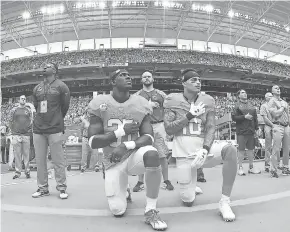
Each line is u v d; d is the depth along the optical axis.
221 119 9.84
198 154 2.28
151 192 2.06
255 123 5.42
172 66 27.00
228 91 30.27
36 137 3.32
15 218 2.24
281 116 4.68
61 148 3.32
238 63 29.58
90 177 5.14
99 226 2.00
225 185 2.26
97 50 28.00
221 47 30.53
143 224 2.05
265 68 30.25
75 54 28.12
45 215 2.34
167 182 3.65
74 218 2.23
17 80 29.34
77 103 26.72
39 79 28.72
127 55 27.86
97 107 2.27
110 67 26.08
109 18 25.62
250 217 2.17
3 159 9.70
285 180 4.30
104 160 2.31
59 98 3.38
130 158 2.23
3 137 9.40
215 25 27.58
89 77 27.75
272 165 4.73
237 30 29.61
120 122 2.28
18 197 3.21
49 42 29.53
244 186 3.74
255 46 31.97
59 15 25.58
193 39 29.73
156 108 3.81
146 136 2.21
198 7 25.00
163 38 29.27
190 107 2.58
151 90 4.01
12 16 26.05
